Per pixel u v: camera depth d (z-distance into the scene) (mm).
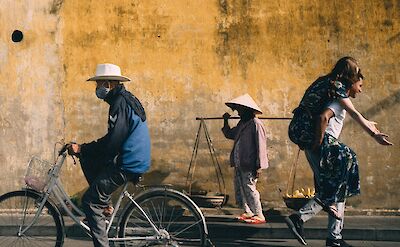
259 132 7641
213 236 7523
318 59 8680
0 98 8891
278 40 8711
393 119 8625
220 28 8766
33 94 8898
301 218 6527
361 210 8570
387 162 8609
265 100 8703
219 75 8742
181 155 8758
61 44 8898
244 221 7730
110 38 8852
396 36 8633
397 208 8578
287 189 8562
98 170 5711
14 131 8891
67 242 7242
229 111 8719
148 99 8797
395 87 8625
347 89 6301
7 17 8930
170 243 5770
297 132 6242
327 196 6207
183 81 8773
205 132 8430
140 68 8812
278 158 8672
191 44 8781
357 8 8680
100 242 5547
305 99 6285
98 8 8875
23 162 8875
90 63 8875
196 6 8797
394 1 8641
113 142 5461
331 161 6184
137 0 8828
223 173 8719
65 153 5855
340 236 6508
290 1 8727
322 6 8703
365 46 8656
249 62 8727
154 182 8758
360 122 6117
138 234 5809
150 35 8812
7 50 8922
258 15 8734
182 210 7246
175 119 8781
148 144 5652
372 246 7141
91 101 8867
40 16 8930
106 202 5613
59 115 8891
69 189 8844
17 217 6336
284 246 7062
